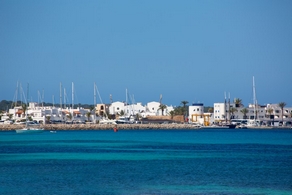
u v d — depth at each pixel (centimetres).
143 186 6250
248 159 10025
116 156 10669
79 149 12875
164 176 7194
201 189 6038
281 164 8969
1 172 7638
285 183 6538
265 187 6203
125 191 5894
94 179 6856
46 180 6756
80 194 5694
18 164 8838
